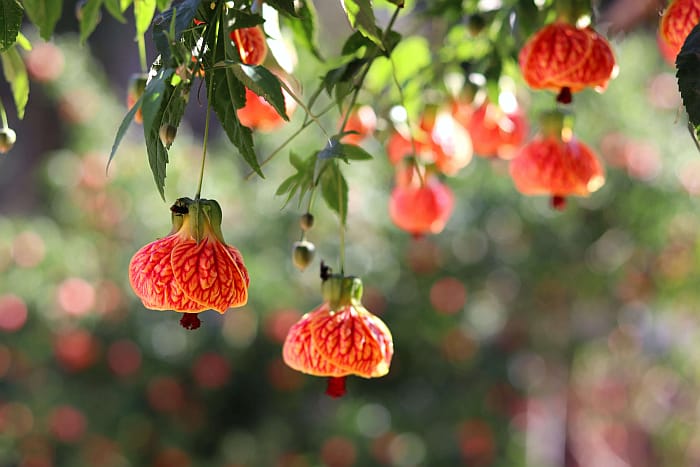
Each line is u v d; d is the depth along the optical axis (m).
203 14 1.77
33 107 8.73
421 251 5.96
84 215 6.59
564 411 8.18
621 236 6.09
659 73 6.25
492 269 6.02
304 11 2.29
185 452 6.45
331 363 1.99
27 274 6.28
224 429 6.56
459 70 3.11
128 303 6.45
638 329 7.32
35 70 6.53
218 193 6.50
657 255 6.16
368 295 6.01
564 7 2.31
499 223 6.02
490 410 6.45
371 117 3.04
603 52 2.28
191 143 6.90
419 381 6.43
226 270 1.76
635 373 8.20
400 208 3.08
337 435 6.39
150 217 6.52
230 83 1.76
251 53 2.05
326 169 2.29
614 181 5.94
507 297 6.30
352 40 2.23
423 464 6.35
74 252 6.42
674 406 8.53
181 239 1.78
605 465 8.88
